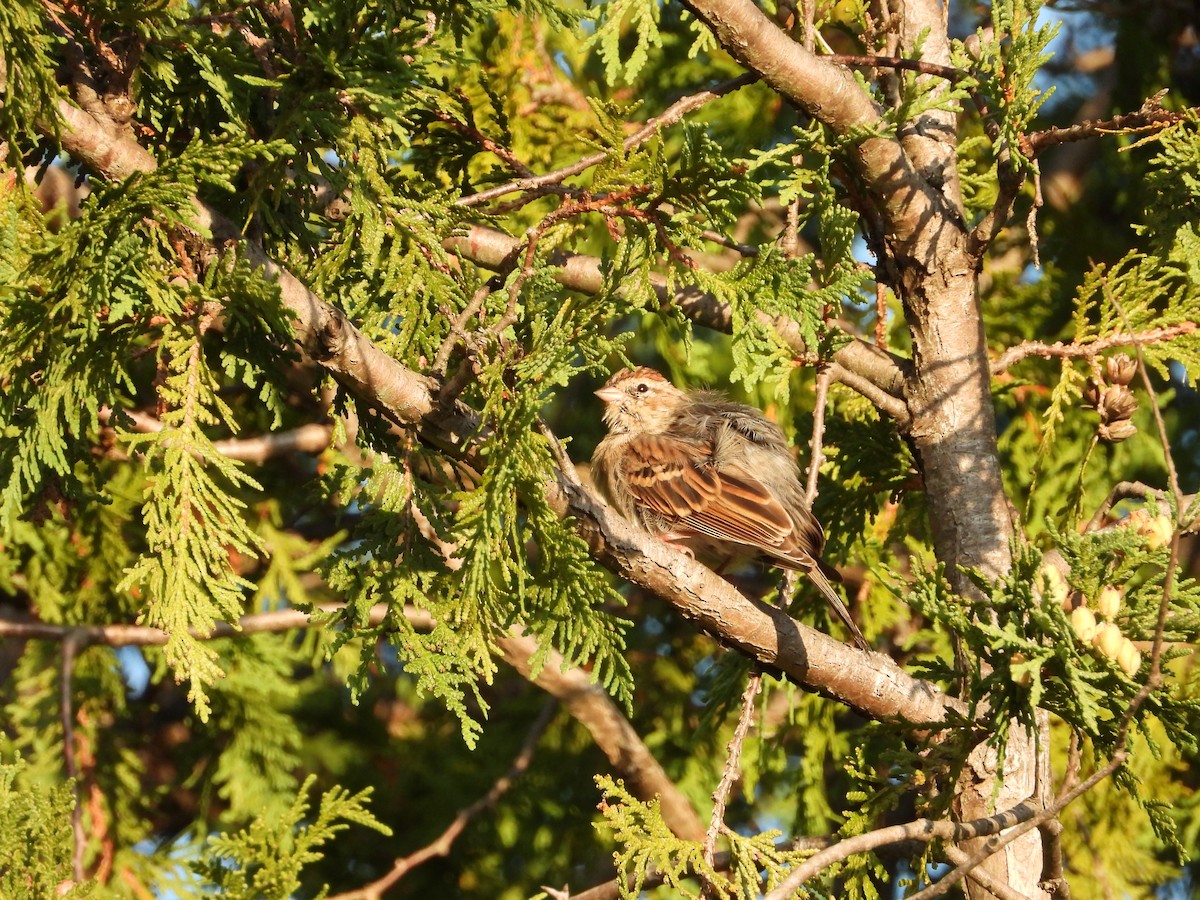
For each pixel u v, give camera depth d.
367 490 6.02
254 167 5.57
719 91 7.18
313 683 12.83
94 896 6.55
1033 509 10.80
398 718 13.45
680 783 11.91
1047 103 13.32
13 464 5.27
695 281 6.06
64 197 10.87
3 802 6.34
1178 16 12.53
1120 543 5.44
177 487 5.30
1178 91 12.53
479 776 12.47
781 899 5.23
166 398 5.32
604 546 5.89
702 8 6.77
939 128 7.75
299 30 5.25
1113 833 10.66
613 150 5.86
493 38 10.75
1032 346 8.23
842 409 10.22
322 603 11.95
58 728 11.06
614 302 5.59
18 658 12.66
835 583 7.99
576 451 12.98
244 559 12.05
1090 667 5.36
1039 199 6.99
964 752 5.93
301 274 5.79
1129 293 8.23
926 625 11.44
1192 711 5.39
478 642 5.68
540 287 5.34
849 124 7.12
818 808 10.35
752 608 6.26
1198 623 5.44
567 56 11.46
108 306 5.01
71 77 5.20
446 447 5.65
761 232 12.01
